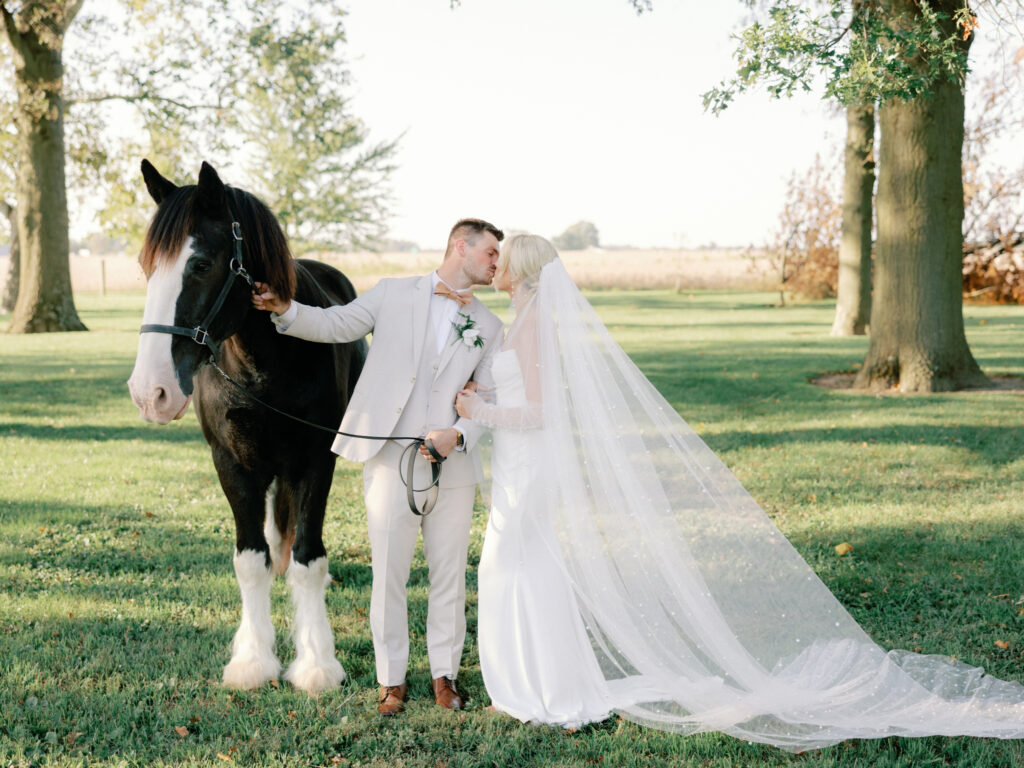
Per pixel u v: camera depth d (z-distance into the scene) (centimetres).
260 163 3584
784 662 327
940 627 397
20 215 2103
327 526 580
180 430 922
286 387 340
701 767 289
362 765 293
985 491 634
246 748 302
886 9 722
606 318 2550
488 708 329
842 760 291
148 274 297
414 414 327
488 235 336
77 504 618
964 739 301
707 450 336
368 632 405
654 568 324
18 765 288
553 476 326
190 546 528
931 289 1090
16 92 2070
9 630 400
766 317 2559
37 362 1480
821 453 774
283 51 2072
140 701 333
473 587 466
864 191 1911
